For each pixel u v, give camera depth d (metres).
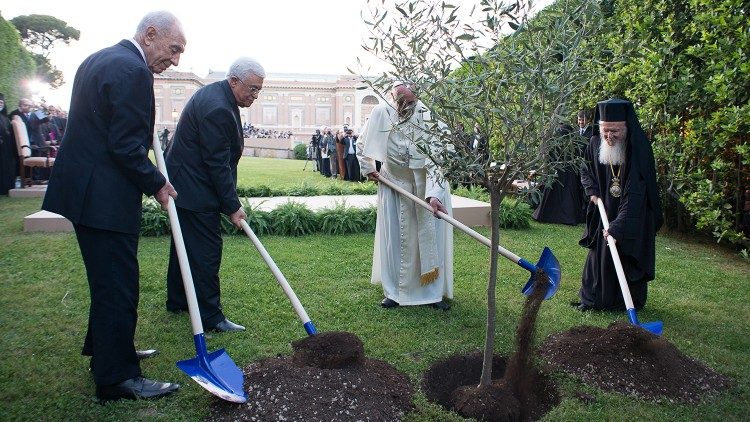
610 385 3.04
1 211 8.70
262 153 37.59
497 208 2.68
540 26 2.33
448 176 2.56
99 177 2.71
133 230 2.82
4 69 13.95
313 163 22.00
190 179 3.76
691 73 6.98
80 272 5.17
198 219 3.77
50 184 2.74
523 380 3.11
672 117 7.32
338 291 4.82
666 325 4.13
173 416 2.66
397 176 4.44
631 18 7.45
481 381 2.91
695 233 7.98
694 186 7.08
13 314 4.05
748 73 5.85
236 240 6.99
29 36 52.47
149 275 5.16
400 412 2.69
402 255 4.44
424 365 3.29
